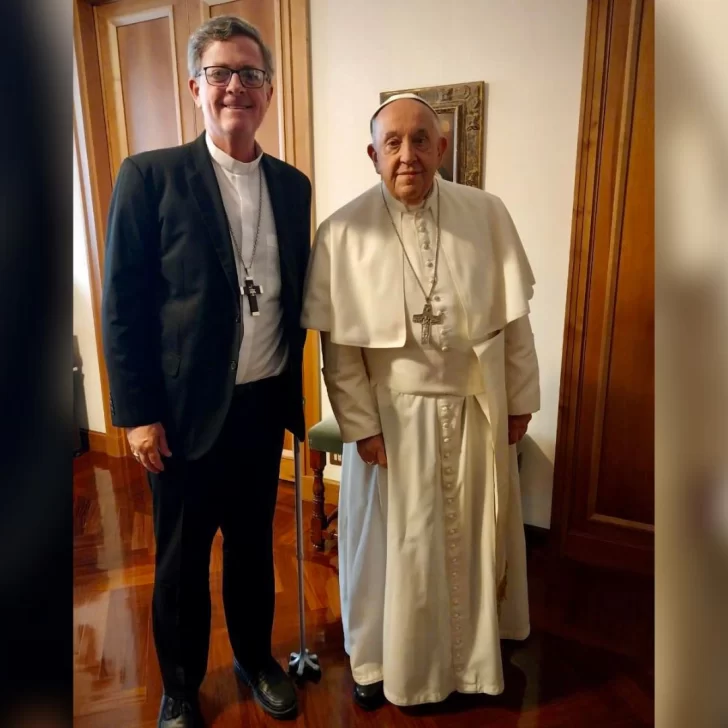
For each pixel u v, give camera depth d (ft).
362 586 5.02
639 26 5.75
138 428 4.13
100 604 6.56
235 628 5.13
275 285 4.42
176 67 8.59
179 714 4.70
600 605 6.41
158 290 4.07
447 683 4.93
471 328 4.46
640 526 6.79
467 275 4.48
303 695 5.25
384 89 7.32
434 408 4.57
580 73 6.35
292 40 7.66
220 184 4.18
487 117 6.86
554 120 6.56
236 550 4.89
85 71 9.08
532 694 5.26
